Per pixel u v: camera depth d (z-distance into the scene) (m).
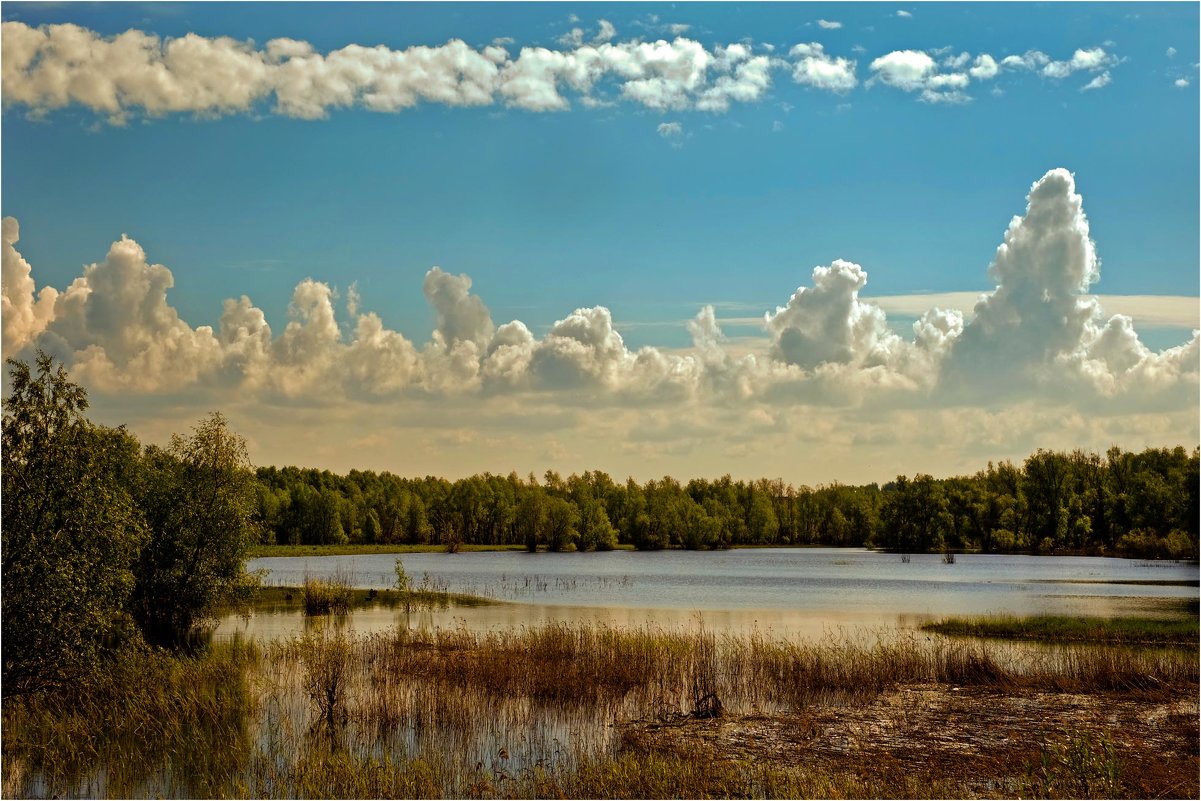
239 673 30.28
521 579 84.38
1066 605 57.59
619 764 20.84
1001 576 88.19
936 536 152.75
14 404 25.48
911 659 32.31
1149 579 82.31
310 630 43.78
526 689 28.75
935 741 23.22
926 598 63.69
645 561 126.50
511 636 38.75
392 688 28.09
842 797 18.70
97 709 24.95
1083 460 150.50
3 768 21.17
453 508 185.12
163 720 24.62
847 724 24.95
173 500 39.97
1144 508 127.19
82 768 21.25
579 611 54.31
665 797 19.08
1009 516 145.38
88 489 25.97
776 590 70.88
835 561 125.06
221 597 42.47
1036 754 21.95
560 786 19.69
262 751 22.56
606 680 29.83
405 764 21.08
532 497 164.25
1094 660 32.72
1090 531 139.62
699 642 35.91
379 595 63.78
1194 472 118.19
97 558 26.12
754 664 31.70
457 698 27.11
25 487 25.25
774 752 22.28
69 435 25.94
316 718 25.53
